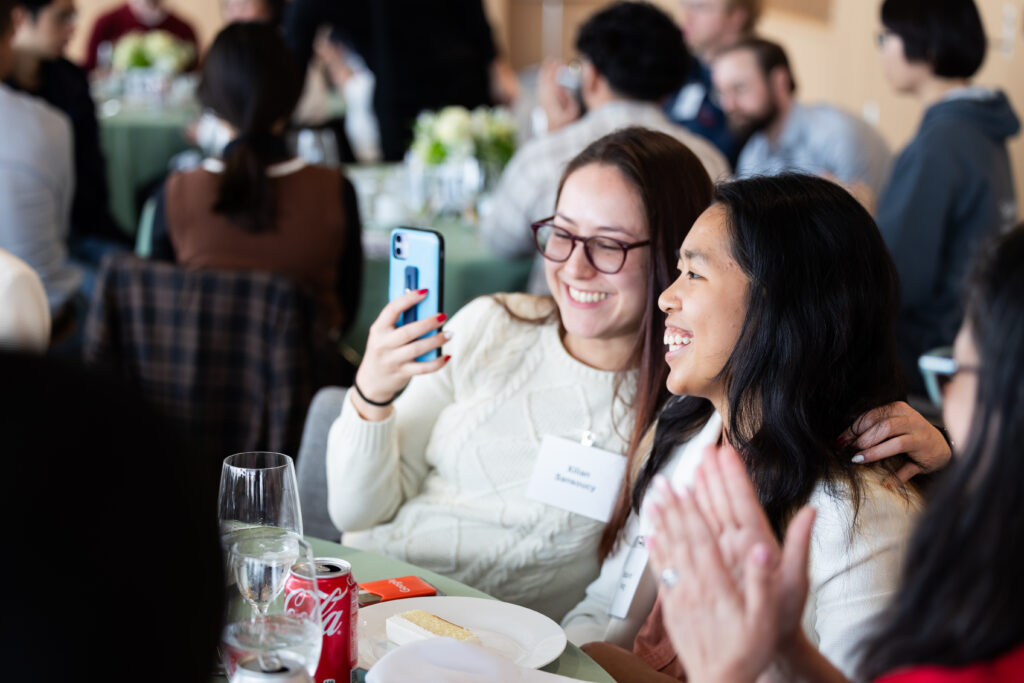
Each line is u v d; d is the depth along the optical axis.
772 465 1.29
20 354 0.41
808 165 3.93
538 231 1.71
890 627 0.74
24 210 3.14
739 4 4.34
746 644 0.77
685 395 1.51
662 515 0.83
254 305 2.44
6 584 0.39
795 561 0.78
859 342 1.31
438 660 1.08
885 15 3.10
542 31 10.38
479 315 1.77
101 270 2.48
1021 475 0.69
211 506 0.46
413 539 1.70
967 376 0.76
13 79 4.03
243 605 0.98
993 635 0.69
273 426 2.47
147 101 6.66
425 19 5.35
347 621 1.08
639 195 1.62
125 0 8.48
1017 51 4.09
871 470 1.28
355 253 2.84
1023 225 0.75
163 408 0.45
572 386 1.71
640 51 2.74
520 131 4.83
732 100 3.94
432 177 3.95
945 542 0.72
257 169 2.62
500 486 1.69
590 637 1.58
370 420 1.61
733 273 1.34
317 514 1.95
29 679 0.40
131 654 0.42
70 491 0.40
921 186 2.89
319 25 5.27
